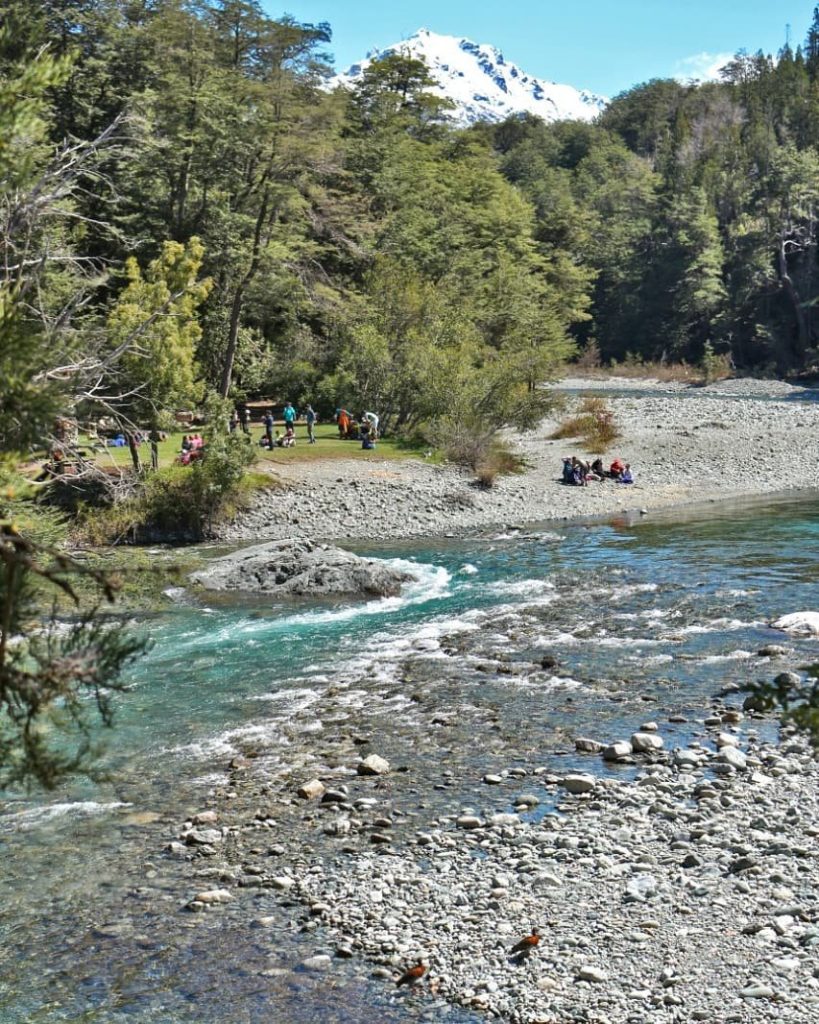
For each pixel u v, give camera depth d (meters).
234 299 52.19
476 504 38.06
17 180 4.93
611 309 132.25
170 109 52.19
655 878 10.18
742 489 42.00
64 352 5.12
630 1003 8.12
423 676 17.78
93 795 12.83
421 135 98.38
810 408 68.69
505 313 74.50
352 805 12.28
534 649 19.31
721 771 12.81
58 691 4.41
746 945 8.87
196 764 13.84
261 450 43.56
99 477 28.34
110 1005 8.45
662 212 129.88
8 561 3.99
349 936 9.37
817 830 10.92
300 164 52.66
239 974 8.83
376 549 31.36
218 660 19.08
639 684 16.83
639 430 56.16
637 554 28.98
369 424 46.12
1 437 4.68
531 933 9.26
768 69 188.88
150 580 13.28
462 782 12.95
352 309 56.12
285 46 53.44
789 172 119.00
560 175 167.12
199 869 10.80
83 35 50.97
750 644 18.92
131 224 53.03
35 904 10.15
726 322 120.31
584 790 12.46
